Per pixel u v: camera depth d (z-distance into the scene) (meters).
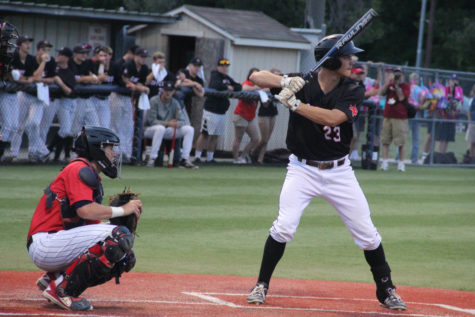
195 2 100.75
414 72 51.16
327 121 14.15
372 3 112.25
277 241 14.95
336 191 14.91
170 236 23.55
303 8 97.12
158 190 31.95
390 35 140.62
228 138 45.28
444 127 52.19
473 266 21.36
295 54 50.16
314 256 21.91
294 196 14.89
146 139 40.50
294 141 14.93
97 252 13.30
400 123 44.94
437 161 52.47
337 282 18.66
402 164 45.88
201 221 26.06
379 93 45.25
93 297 15.08
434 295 17.42
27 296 14.76
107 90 38.12
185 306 14.28
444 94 51.50
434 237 25.39
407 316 14.38
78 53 37.12
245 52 48.25
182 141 41.50
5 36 19.12
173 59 57.28
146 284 17.00
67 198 13.52
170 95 39.16
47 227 13.73
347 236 25.00
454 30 130.88
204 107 42.19
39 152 37.56
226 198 31.09
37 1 95.88
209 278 18.25
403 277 19.67
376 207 31.30
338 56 14.24
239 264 20.30
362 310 14.81
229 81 41.75
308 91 14.72
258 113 43.53
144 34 52.81
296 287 17.64
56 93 36.91
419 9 137.00
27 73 35.50
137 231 23.98
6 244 21.27
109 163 13.82
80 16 47.00
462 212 31.02
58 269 13.82
